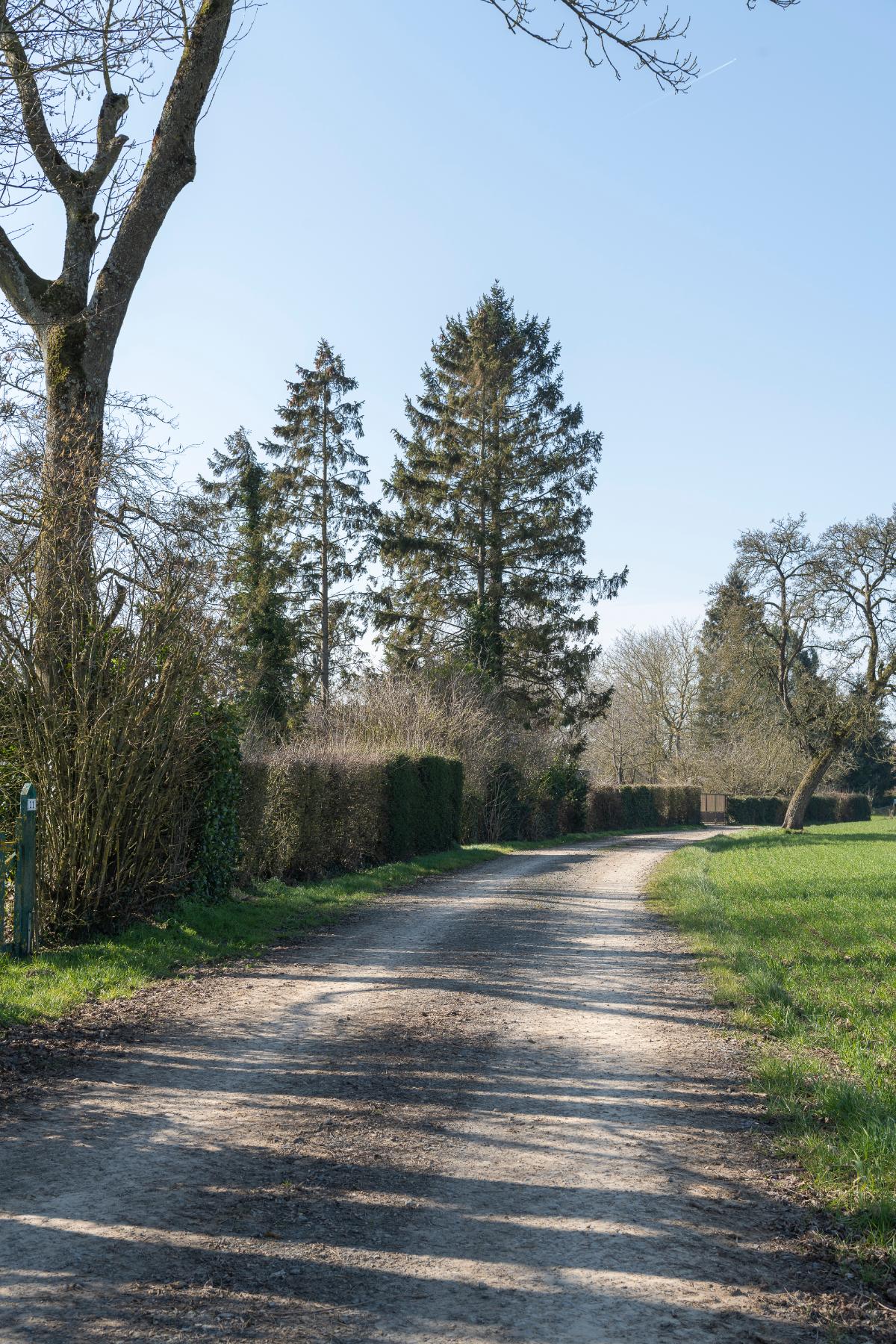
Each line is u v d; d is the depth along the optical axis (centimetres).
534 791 3825
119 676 1101
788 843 3759
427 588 4238
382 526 4256
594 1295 371
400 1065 682
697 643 6800
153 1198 448
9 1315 343
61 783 1052
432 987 948
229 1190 460
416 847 2591
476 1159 511
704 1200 464
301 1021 799
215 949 1103
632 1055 720
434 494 4253
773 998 891
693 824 6031
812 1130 550
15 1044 688
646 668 6819
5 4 979
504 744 3681
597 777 6912
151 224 1280
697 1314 359
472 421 4412
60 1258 386
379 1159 507
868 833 4550
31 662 1073
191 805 1245
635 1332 345
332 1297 363
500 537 4219
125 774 1086
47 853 1047
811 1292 379
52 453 1126
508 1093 624
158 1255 392
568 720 4412
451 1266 391
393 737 3117
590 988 962
